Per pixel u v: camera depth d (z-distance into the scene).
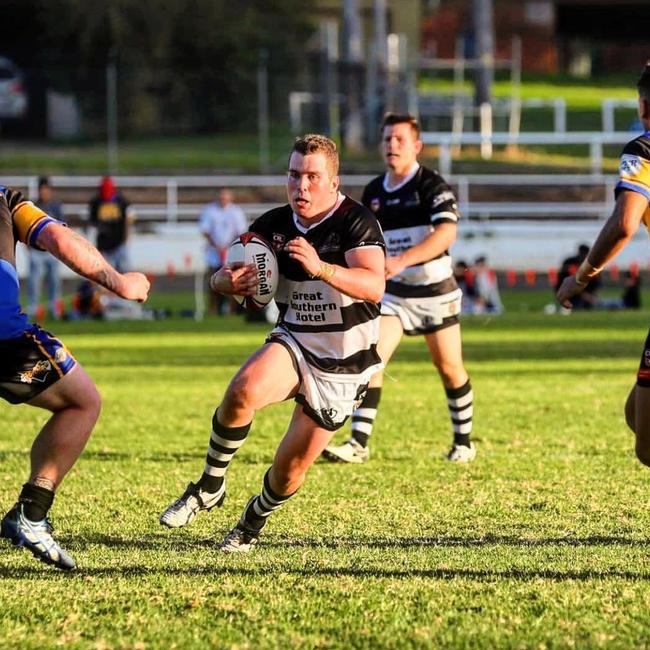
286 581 20.27
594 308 90.94
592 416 41.09
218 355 61.75
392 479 30.39
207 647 16.91
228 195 87.06
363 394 22.31
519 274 109.81
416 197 33.47
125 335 72.88
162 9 151.12
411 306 33.00
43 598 19.31
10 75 143.75
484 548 22.91
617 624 17.86
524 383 50.03
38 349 19.53
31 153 139.25
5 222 19.19
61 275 105.06
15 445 35.94
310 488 29.17
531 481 29.92
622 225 20.36
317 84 148.00
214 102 145.88
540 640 17.09
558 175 130.38
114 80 132.88
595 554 22.31
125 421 40.56
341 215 21.73
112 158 130.75
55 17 154.62
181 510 22.23
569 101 182.38
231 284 21.47
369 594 19.39
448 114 153.88
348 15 153.00
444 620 18.03
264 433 38.38
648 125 21.09
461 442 33.28
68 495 28.36
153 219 118.19
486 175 130.75
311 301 21.64
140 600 19.17
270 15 161.12
